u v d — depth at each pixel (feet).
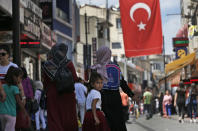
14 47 61.46
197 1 237.45
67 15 216.74
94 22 321.11
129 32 94.68
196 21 230.27
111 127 39.75
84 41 317.42
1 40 89.92
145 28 94.38
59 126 37.76
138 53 94.22
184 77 182.39
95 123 39.04
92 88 40.19
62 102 38.55
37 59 154.81
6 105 44.04
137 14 94.58
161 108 181.57
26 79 61.82
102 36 331.77
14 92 44.21
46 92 39.14
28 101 60.80
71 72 39.27
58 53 38.88
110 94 40.16
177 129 87.51
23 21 105.29
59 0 215.31
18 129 46.85
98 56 40.57
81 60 277.44
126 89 41.32
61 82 38.22
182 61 176.14
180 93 114.32
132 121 132.46
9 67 45.14
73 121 38.83
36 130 80.69
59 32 198.59
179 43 237.04
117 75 40.40
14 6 61.62
